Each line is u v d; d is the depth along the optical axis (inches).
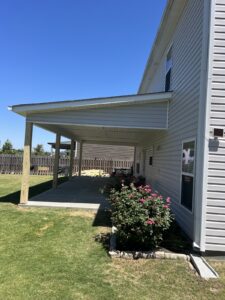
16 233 275.4
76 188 604.1
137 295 163.5
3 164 1032.8
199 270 194.9
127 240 230.2
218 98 219.1
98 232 283.3
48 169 1025.5
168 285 176.4
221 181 217.9
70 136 701.3
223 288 173.5
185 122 281.3
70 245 244.4
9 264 201.6
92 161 1069.8
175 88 338.6
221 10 221.1
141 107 368.8
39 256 217.8
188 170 265.6
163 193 390.3
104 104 363.6
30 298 156.6
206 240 219.1
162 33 386.0
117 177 534.0
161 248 234.7
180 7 315.6
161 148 418.0
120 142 808.3
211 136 218.5
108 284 175.6
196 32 256.1
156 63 511.8
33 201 430.6
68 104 364.8
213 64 220.2
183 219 277.7
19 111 371.2
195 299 160.6
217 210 218.5
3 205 406.9
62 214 356.8
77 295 161.2
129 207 230.4
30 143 397.1
